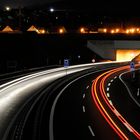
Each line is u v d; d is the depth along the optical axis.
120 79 57.47
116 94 42.34
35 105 33.22
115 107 33.97
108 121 27.66
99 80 55.59
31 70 64.94
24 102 35.06
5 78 52.50
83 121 27.39
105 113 30.83
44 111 30.75
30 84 48.50
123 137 22.86
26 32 84.56
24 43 80.94
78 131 24.22
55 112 30.55
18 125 25.36
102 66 77.44
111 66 77.75
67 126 25.58
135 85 51.44
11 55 76.94
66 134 23.33
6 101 35.50
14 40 79.75
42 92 41.47
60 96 39.34
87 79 56.34
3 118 27.95
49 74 61.09
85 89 45.56
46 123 26.27
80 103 35.47
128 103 36.56
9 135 22.73
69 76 59.31
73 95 40.47
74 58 86.94
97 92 43.34
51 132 23.69
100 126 25.86
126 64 82.56
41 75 59.03
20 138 21.86
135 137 22.97
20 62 75.19
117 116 29.70
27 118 27.61
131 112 31.78
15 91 42.00
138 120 28.42
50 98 37.72
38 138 22.02
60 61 78.06
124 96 41.16
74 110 31.77
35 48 82.50
